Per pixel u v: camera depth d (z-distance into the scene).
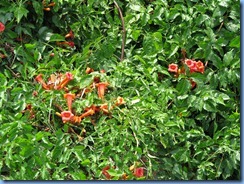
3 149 2.41
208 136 2.69
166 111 2.67
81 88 2.58
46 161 2.41
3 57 2.76
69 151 2.44
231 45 2.76
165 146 2.54
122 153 2.51
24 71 2.61
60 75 2.65
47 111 2.54
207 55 2.77
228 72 2.75
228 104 2.78
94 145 2.51
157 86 2.71
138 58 2.72
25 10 2.70
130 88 2.65
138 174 2.48
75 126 2.55
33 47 2.71
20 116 2.47
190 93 2.78
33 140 2.42
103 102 2.57
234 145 2.67
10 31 2.77
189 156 2.67
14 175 2.41
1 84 2.55
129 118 2.51
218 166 2.69
